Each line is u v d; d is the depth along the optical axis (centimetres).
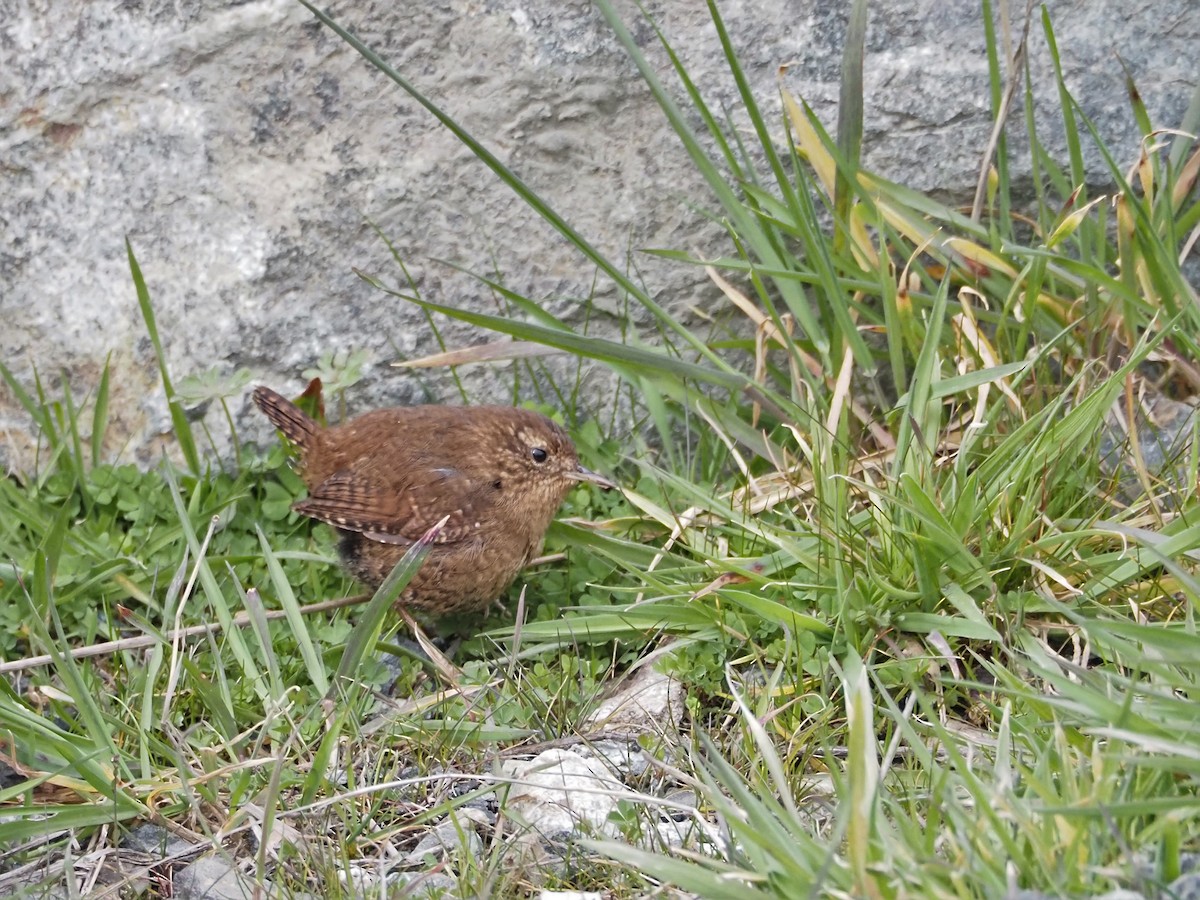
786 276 73
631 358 73
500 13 75
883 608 69
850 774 60
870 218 75
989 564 69
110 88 75
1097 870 59
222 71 75
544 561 75
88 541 74
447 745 68
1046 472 70
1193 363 74
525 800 66
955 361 74
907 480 68
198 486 74
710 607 70
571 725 69
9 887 64
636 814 65
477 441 73
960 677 68
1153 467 72
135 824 66
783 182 73
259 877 63
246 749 68
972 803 63
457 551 72
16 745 67
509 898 63
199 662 71
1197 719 62
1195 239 74
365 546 73
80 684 67
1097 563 69
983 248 74
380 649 72
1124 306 73
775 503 73
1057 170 75
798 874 60
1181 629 66
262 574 74
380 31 75
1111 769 61
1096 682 64
